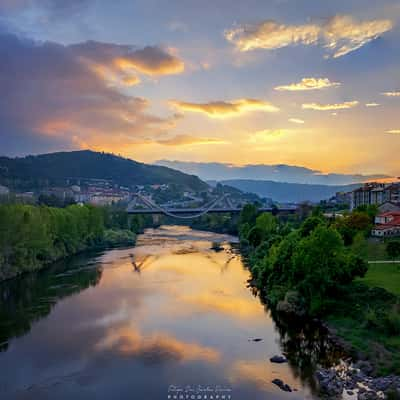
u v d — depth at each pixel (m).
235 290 75.81
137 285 80.62
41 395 37.97
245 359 44.78
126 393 38.03
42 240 101.94
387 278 62.19
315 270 59.19
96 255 122.94
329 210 182.50
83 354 46.69
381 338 46.22
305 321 57.22
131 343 49.81
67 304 67.12
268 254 83.44
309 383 39.06
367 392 36.41
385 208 116.06
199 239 171.00
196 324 56.41
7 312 63.19
